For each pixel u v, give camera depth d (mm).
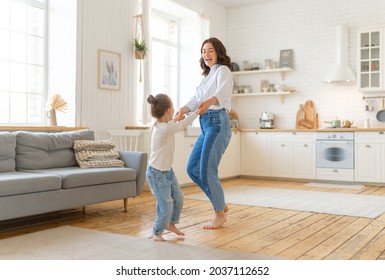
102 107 5262
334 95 7078
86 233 3104
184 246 2736
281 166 7012
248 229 3303
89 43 5062
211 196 3268
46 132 4422
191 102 3363
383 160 6125
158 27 6852
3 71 4602
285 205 4453
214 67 3309
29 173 3447
